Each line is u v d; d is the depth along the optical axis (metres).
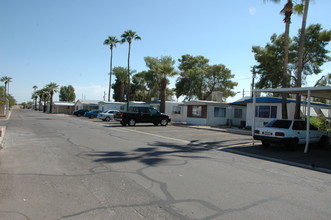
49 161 7.57
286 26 17.67
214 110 28.05
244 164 8.27
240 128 24.23
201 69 46.88
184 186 5.56
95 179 5.87
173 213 4.16
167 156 8.90
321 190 5.76
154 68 32.53
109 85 48.09
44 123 23.69
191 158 8.77
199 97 47.38
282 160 9.30
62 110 76.38
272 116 21.23
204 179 6.18
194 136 16.36
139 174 6.38
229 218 4.05
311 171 7.77
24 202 4.45
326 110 24.52
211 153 10.16
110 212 4.14
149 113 24.34
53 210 4.15
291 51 28.50
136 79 60.78
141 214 4.09
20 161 7.52
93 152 9.17
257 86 30.62
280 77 29.31
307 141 11.08
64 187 5.27
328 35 27.06
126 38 39.28
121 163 7.51
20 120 28.09
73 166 7.03
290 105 20.94
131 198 4.76
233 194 5.19
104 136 14.28
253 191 5.44
